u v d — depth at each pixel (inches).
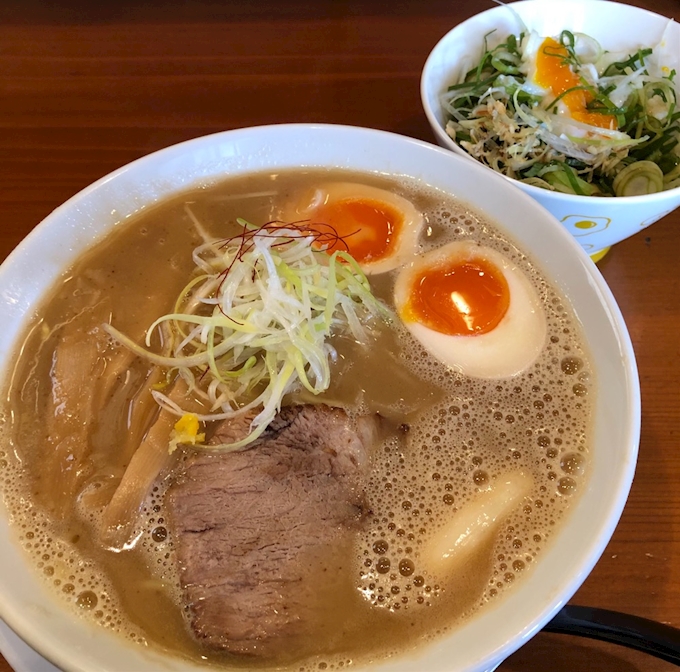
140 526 8.3
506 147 11.1
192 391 9.0
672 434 9.9
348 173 11.2
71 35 15.1
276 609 7.9
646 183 10.4
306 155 11.2
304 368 9.2
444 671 6.9
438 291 10.1
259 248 9.3
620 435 8.1
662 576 8.9
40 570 7.9
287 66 14.5
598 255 11.6
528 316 9.6
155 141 13.2
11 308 9.4
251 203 11.0
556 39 12.1
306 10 15.7
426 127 13.5
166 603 7.9
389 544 8.2
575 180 10.7
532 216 9.8
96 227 10.3
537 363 9.3
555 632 8.5
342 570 8.1
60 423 8.9
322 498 8.5
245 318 9.1
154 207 10.8
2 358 9.3
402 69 14.5
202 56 14.7
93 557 8.0
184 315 9.0
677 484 9.5
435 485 8.5
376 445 8.8
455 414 9.1
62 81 14.2
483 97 11.4
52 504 8.4
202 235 10.6
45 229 9.8
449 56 11.9
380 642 7.6
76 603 7.8
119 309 9.8
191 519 8.3
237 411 8.7
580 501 8.3
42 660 7.9
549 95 11.2
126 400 9.1
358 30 15.3
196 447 8.7
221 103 13.9
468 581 7.9
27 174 12.6
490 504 8.4
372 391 9.3
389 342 9.8
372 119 13.6
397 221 10.7
